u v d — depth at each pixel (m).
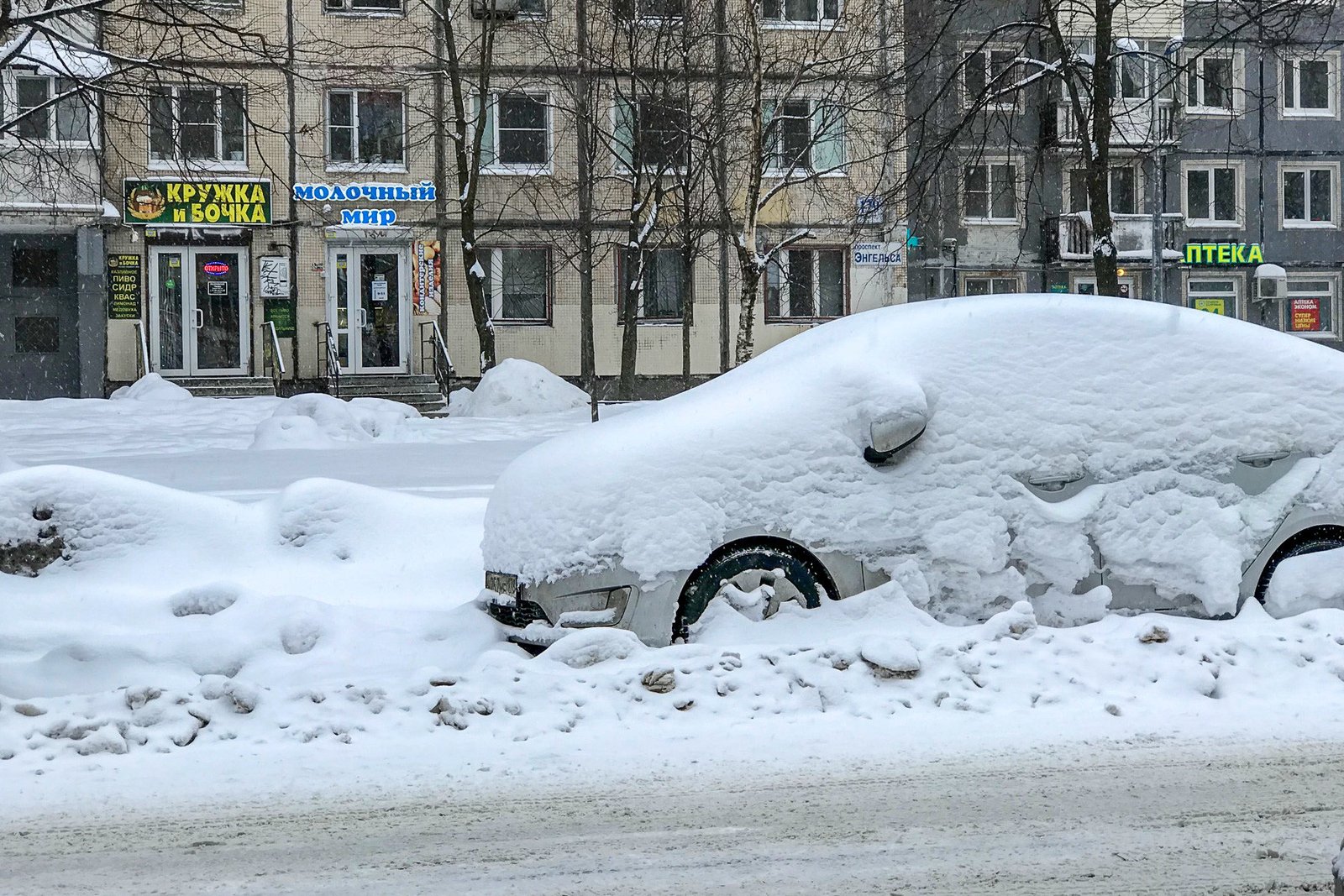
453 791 5.21
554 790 5.21
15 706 5.86
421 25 33.38
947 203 34.84
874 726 5.93
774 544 6.80
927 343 7.19
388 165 33.66
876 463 6.93
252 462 15.42
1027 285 37.28
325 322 33.25
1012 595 6.89
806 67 30.05
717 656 6.30
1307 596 7.03
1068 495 7.03
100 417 23.31
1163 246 37.50
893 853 4.53
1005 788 5.21
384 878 4.35
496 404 25.78
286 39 32.72
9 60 14.84
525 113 34.25
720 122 30.53
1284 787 5.20
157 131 31.80
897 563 6.83
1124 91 36.91
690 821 4.87
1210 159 38.69
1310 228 39.09
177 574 8.88
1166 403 7.18
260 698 5.99
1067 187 37.34
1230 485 7.12
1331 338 39.44
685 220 31.45
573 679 6.17
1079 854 4.51
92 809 5.03
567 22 33.69
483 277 31.86
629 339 32.19
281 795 5.17
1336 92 39.09
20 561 8.78
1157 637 6.49
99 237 31.62
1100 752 5.63
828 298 35.62
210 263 32.84
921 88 31.44
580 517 6.69
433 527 9.73
